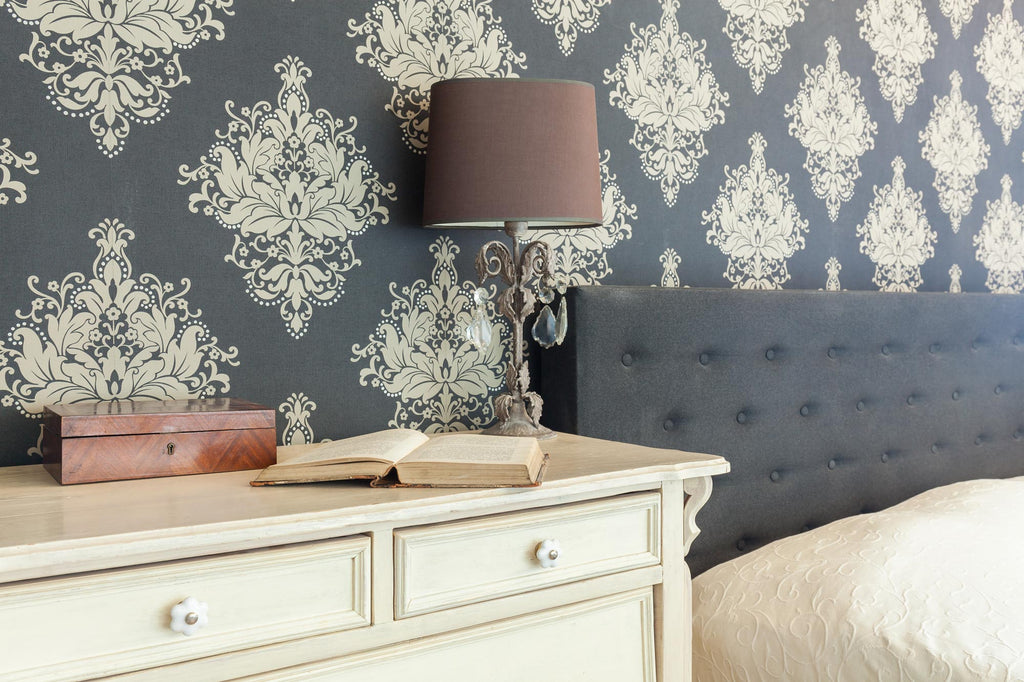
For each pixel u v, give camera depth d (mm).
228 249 1413
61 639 827
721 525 1865
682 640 1298
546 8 1735
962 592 1409
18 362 1260
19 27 1245
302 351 1484
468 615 1080
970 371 2342
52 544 810
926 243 2404
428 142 1459
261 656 932
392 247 1571
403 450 1174
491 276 1574
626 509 1229
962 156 2480
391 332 1575
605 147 1810
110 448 1102
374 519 988
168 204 1360
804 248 2150
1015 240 2602
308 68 1477
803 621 1452
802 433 1997
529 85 1371
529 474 1084
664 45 1898
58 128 1275
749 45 2037
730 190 2010
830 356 2061
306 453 1195
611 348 1686
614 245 1825
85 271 1302
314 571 969
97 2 1297
